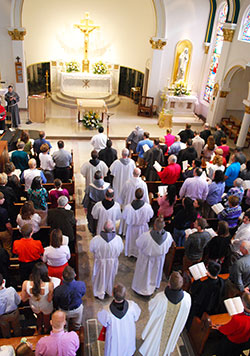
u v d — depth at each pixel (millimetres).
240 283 4617
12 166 6344
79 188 9266
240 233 5430
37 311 4145
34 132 12023
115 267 5375
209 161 9078
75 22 16797
